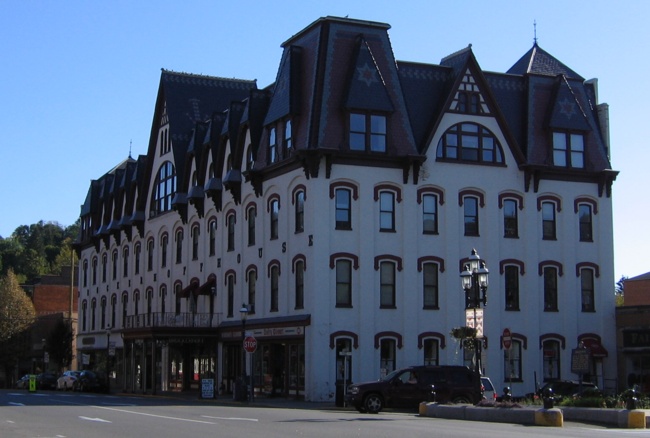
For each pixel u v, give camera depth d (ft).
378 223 168.96
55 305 394.11
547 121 186.60
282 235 174.40
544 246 183.62
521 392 176.96
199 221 213.66
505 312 178.29
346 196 167.63
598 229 188.96
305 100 169.99
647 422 94.07
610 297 188.03
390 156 169.48
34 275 601.21
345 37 171.53
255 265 184.75
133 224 251.39
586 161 188.75
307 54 173.58
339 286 165.27
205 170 211.82
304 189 167.84
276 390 174.29
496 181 180.04
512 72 201.87
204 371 208.85
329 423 91.61
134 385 212.02
